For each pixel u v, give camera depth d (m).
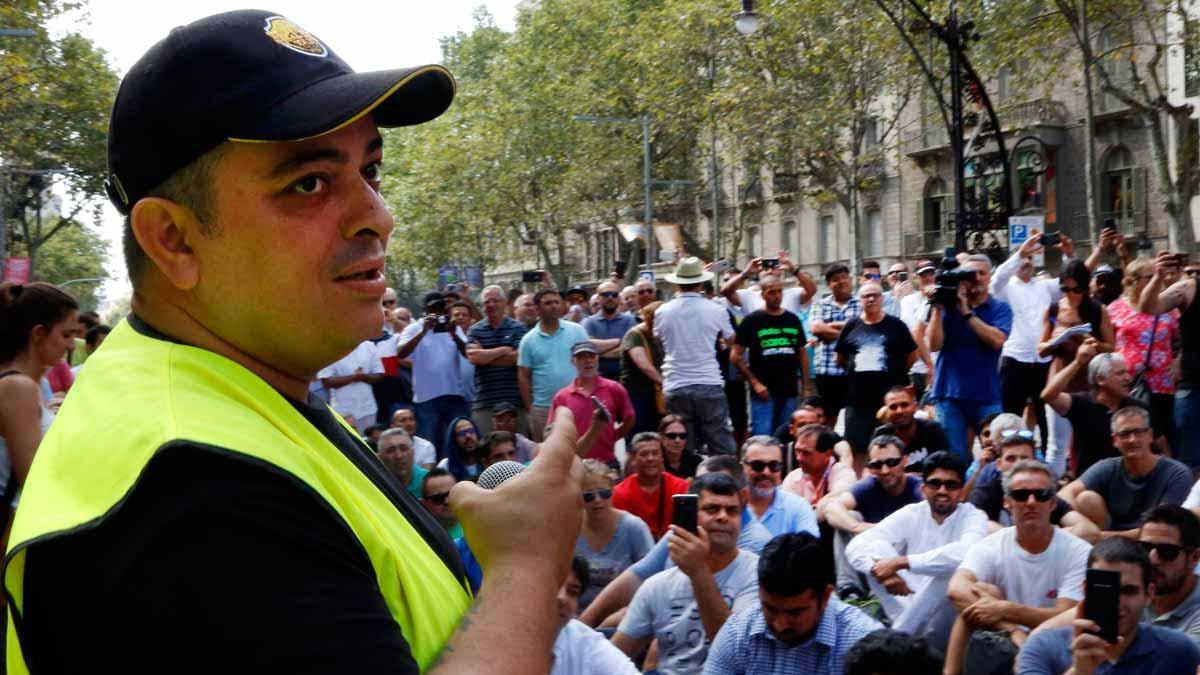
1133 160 35.50
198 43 1.08
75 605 0.93
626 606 5.64
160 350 1.08
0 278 35.06
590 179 44.50
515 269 66.44
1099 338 8.91
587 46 44.25
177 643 0.88
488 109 45.66
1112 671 4.28
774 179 41.00
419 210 46.31
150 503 0.92
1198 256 31.41
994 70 32.31
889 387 9.67
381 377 11.06
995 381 9.20
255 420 1.03
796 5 32.91
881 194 43.94
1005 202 20.09
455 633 0.99
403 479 7.72
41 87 34.81
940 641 5.58
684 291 10.30
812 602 4.38
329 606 0.92
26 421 3.99
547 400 10.79
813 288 13.05
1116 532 6.30
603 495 6.11
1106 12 30.55
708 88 38.22
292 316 1.11
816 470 7.61
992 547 5.35
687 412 10.32
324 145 1.10
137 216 1.10
